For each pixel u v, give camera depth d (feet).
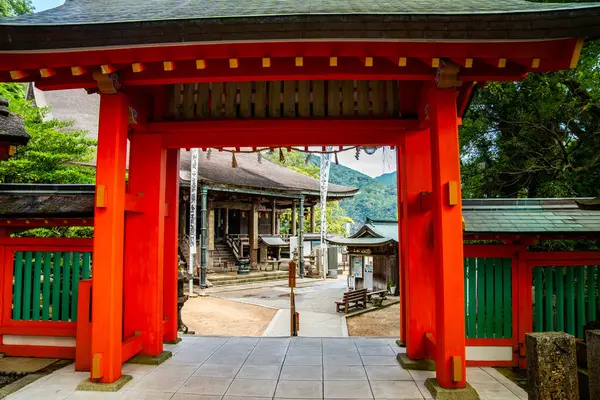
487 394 13.94
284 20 11.39
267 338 21.80
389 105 17.65
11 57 12.88
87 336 16.39
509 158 31.96
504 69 13.60
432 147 14.55
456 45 12.30
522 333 17.16
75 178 34.94
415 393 13.96
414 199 17.78
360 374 15.93
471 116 33.76
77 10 15.47
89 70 13.85
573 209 18.21
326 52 12.41
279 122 17.20
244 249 87.25
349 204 222.89
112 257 14.58
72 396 13.70
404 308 20.07
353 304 49.75
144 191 18.13
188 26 11.62
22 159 32.68
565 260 17.38
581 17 11.03
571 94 31.17
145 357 17.37
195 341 21.09
